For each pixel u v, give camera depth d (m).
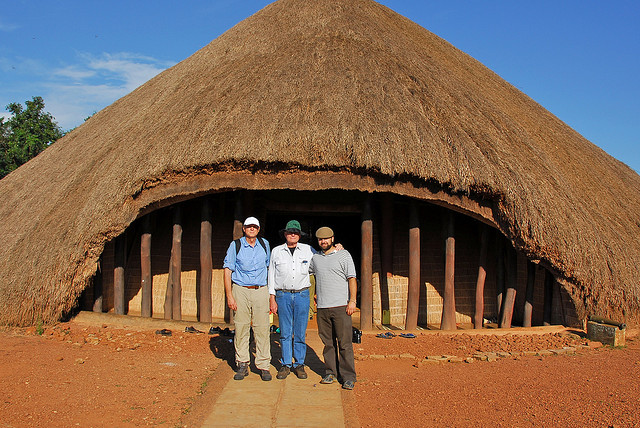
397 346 8.92
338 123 9.88
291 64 12.02
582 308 9.97
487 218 10.10
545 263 10.05
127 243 12.72
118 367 7.21
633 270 10.35
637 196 13.55
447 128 10.35
